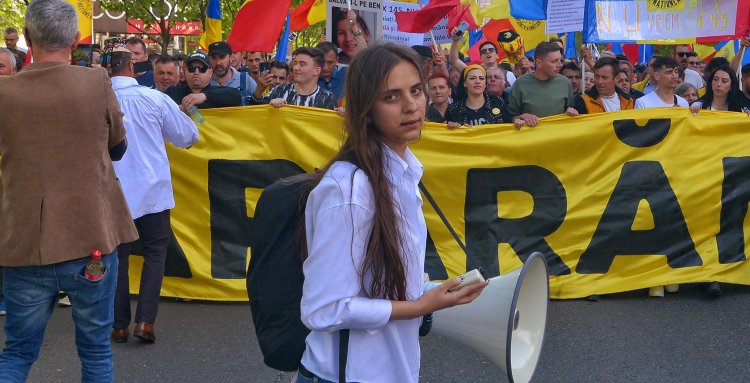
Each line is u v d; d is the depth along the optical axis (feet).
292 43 63.82
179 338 17.19
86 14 35.09
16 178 10.88
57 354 16.29
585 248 19.81
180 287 19.89
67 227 10.98
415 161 7.20
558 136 19.77
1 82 10.85
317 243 6.71
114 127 11.48
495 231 19.80
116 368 15.46
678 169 19.80
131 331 17.66
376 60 6.82
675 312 18.47
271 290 7.32
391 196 6.79
